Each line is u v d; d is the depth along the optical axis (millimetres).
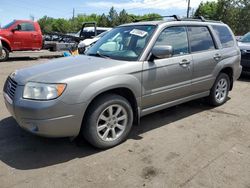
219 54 5520
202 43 5258
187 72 4797
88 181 3172
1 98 6215
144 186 3094
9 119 4930
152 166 3494
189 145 4082
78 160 3613
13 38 13508
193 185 3123
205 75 5254
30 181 3160
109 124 3871
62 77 3473
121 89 3980
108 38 4867
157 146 4031
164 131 4574
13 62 13211
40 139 4168
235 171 3408
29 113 3354
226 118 5230
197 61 4984
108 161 3598
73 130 3531
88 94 3502
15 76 3848
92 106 3650
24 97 3436
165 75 4406
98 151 3850
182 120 5078
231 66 5844
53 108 3324
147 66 4133
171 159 3670
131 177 3258
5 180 3170
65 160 3611
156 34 4371
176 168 3455
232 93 7145
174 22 4773
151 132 4520
